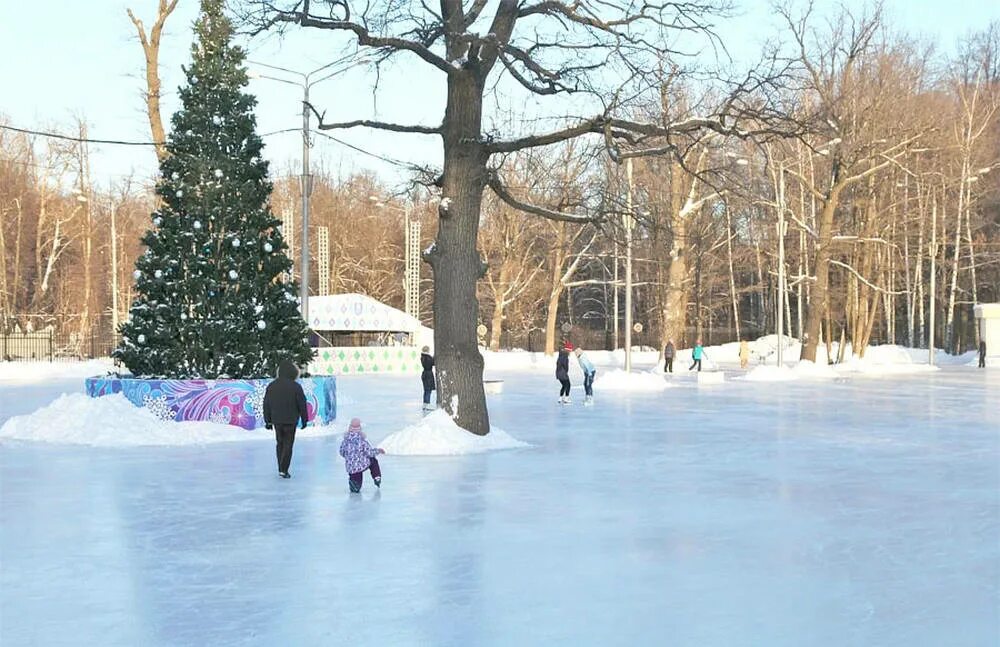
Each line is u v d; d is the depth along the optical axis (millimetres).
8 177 88188
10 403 33156
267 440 21969
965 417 27766
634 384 42438
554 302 75812
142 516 12750
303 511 13047
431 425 19891
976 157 72250
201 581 9305
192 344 23797
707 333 97188
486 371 61969
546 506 13352
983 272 88000
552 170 49562
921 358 72688
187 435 21766
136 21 38062
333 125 21203
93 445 21078
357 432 14680
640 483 15469
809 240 74438
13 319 76062
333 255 87750
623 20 20078
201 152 24516
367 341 71125
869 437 22438
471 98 20750
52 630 7750
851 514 12727
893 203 68625
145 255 24484
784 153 55125
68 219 83438
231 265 24266
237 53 25125
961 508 13180
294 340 24969
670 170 57000
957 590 8883
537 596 8695
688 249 69188
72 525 12156
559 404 33250
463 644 7320
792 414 28984
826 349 73250
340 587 9047
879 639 7414
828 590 8883
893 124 59281
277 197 90750
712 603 8438
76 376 53781
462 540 11117
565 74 20234
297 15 19562
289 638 7488
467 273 20828
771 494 14383
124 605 8469
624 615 8078
